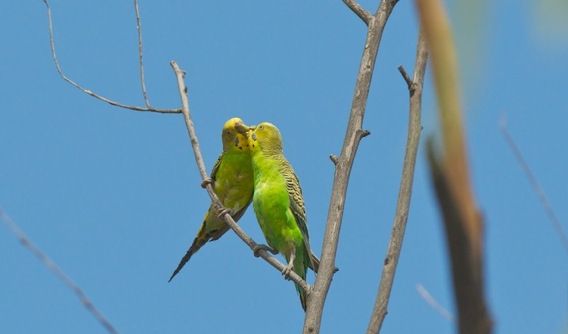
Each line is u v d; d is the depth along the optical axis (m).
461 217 1.90
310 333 10.51
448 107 1.84
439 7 1.86
